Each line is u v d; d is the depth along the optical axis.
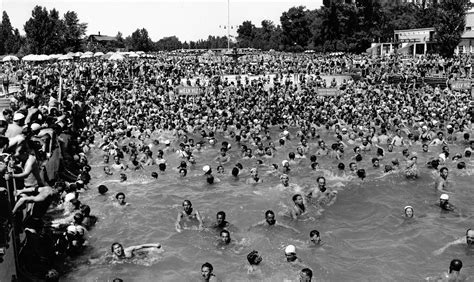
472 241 13.27
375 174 20.94
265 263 12.52
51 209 15.97
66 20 110.81
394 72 54.97
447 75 50.22
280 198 18.08
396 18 120.75
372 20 110.31
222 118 35.72
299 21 125.56
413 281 11.61
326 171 21.70
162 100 45.31
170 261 12.90
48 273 10.89
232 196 18.61
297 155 24.61
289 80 52.62
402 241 14.05
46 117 18.41
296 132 33.19
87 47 120.06
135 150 25.80
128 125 35.09
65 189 16.97
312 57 77.81
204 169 21.19
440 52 70.81
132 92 50.00
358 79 56.00
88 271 12.40
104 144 29.23
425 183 19.56
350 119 34.47
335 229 15.03
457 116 33.69
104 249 13.78
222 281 11.68
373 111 36.56
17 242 11.03
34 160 12.12
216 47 194.88
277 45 137.88
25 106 19.67
